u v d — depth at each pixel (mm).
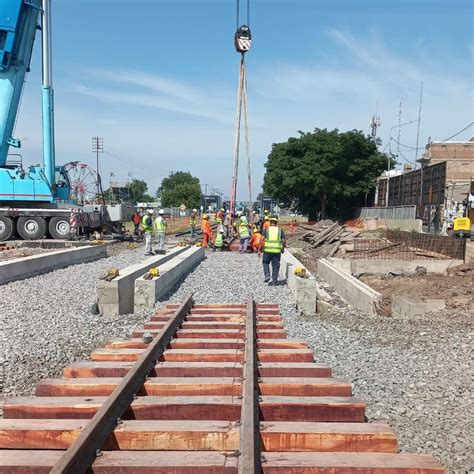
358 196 56000
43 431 4199
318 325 9414
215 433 4145
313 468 3648
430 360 7246
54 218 27406
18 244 24719
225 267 18234
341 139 51875
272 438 4148
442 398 5820
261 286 13773
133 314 10320
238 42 20906
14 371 6637
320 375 5973
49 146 26766
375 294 12766
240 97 21984
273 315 9500
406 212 38250
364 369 6809
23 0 23359
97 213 30000
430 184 33812
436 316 10648
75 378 5652
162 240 22969
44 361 7086
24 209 26766
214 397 5004
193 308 10211
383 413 5336
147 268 13609
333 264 19922
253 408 4391
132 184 123062
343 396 5273
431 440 4734
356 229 36188
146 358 5867
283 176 53250
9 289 12688
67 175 29609
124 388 4789
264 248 14297
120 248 26828
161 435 4145
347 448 4137
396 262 20266
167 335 7387
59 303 11086
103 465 3652
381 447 4141
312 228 35031
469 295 13141
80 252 19531
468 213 30859
